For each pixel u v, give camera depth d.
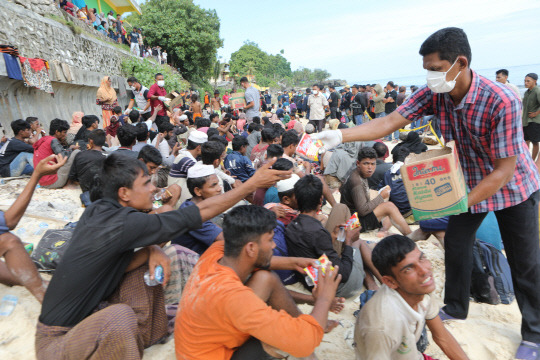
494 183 2.37
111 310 1.99
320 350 2.66
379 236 4.60
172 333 2.62
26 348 2.48
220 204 2.25
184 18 32.34
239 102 11.62
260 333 1.73
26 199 2.74
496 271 3.42
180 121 9.65
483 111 2.30
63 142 6.62
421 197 2.40
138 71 17.84
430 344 2.85
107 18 19.47
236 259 1.96
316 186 3.15
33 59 8.27
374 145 6.26
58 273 2.05
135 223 2.01
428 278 1.97
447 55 2.17
